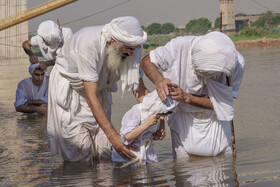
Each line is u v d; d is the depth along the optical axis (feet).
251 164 13.47
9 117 25.55
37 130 21.35
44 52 26.53
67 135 15.72
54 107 16.06
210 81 14.57
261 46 142.10
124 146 14.46
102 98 16.37
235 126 20.21
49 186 12.56
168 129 20.33
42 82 26.63
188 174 12.72
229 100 14.76
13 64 79.77
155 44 276.82
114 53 14.60
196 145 14.99
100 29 14.93
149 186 11.90
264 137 17.80
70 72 15.48
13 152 17.08
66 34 26.68
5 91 38.81
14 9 104.58
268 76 40.04
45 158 16.12
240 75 15.15
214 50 13.56
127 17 14.44
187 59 14.73
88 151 15.79
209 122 15.03
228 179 11.96
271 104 25.45
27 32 109.40
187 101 14.51
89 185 12.39
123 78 15.46
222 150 15.17
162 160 15.11
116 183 12.40
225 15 454.81
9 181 13.25
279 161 13.66
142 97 16.40
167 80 14.32
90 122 15.93
